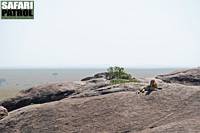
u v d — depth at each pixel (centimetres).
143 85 3722
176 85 3475
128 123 2961
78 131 3039
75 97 3700
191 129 2572
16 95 4366
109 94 3534
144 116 3006
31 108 3603
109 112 3178
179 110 2984
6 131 3366
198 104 3005
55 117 3303
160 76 5091
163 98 3219
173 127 2662
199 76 4841
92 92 3709
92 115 3200
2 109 3716
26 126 3312
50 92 4219
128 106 3200
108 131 2934
